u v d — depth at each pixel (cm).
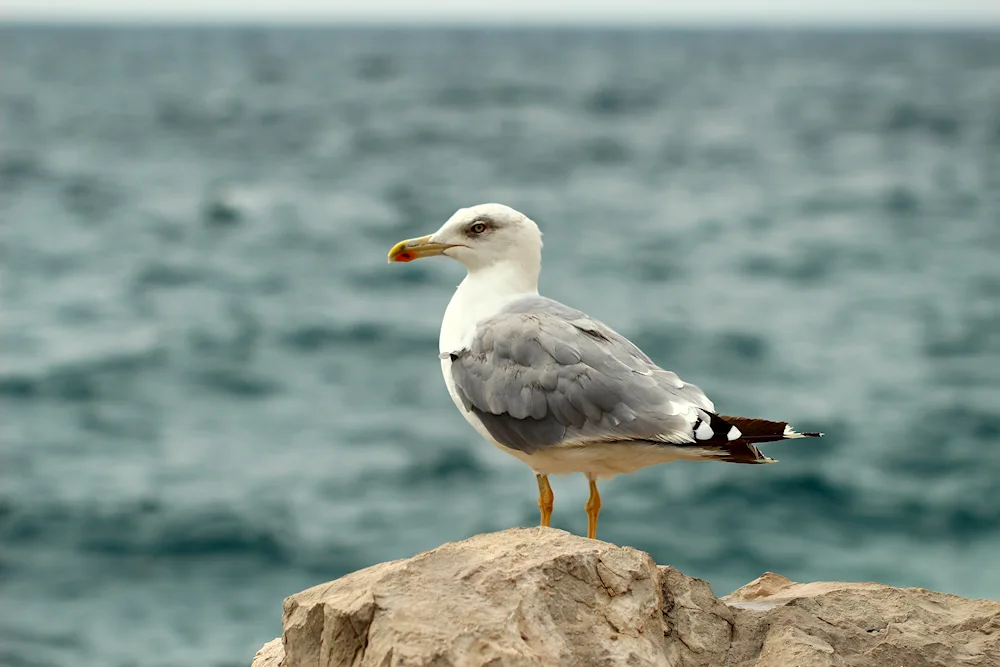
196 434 2425
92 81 17988
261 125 10981
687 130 10688
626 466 722
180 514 1975
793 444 2270
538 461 743
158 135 9894
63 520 1958
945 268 4194
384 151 8819
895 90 16488
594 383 705
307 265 4356
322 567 1791
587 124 11281
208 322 3441
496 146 9231
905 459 2195
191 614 1650
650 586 578
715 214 5659
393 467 2192
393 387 2772
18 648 1552
